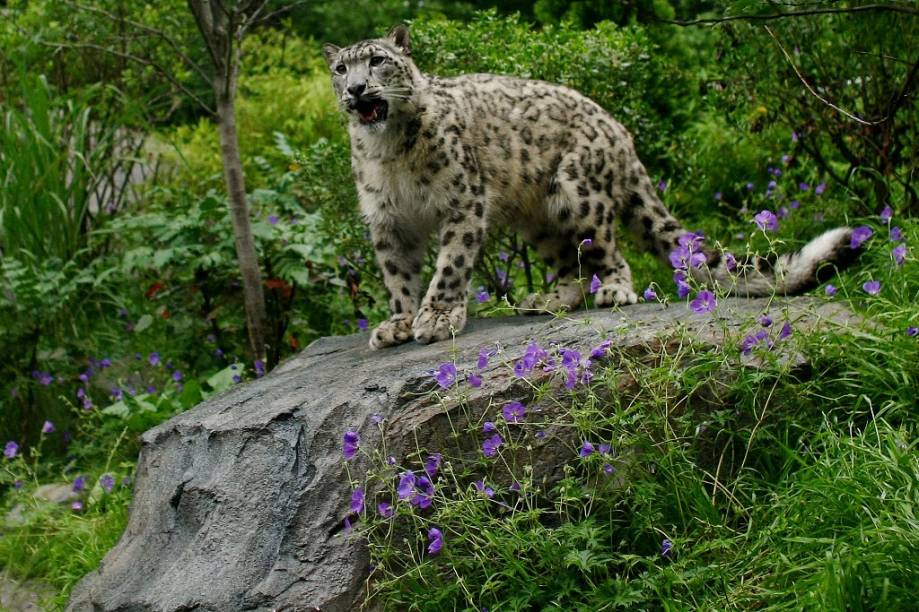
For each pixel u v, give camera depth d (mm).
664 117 9953
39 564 6438
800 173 9188
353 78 6145
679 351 4805
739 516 4645
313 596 4695
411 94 6215
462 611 4555
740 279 6141
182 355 8977
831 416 4949
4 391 8641
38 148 9859
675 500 4676
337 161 8281
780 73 7887
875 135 7586
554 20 11461
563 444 4809
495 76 6891
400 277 6590
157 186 10445
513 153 6621
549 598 4434
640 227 6965
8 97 11023
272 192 9062
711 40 10719
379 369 5410
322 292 9031
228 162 8086
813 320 5383
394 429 4871
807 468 4566
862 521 4273
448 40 8570
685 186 9680
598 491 4680
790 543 4371
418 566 4484
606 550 4656
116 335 9383
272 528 4918
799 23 7660
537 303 6727
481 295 5754
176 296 9109
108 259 9719
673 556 4562
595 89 8445
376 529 4766
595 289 5207
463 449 4848
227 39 7957
